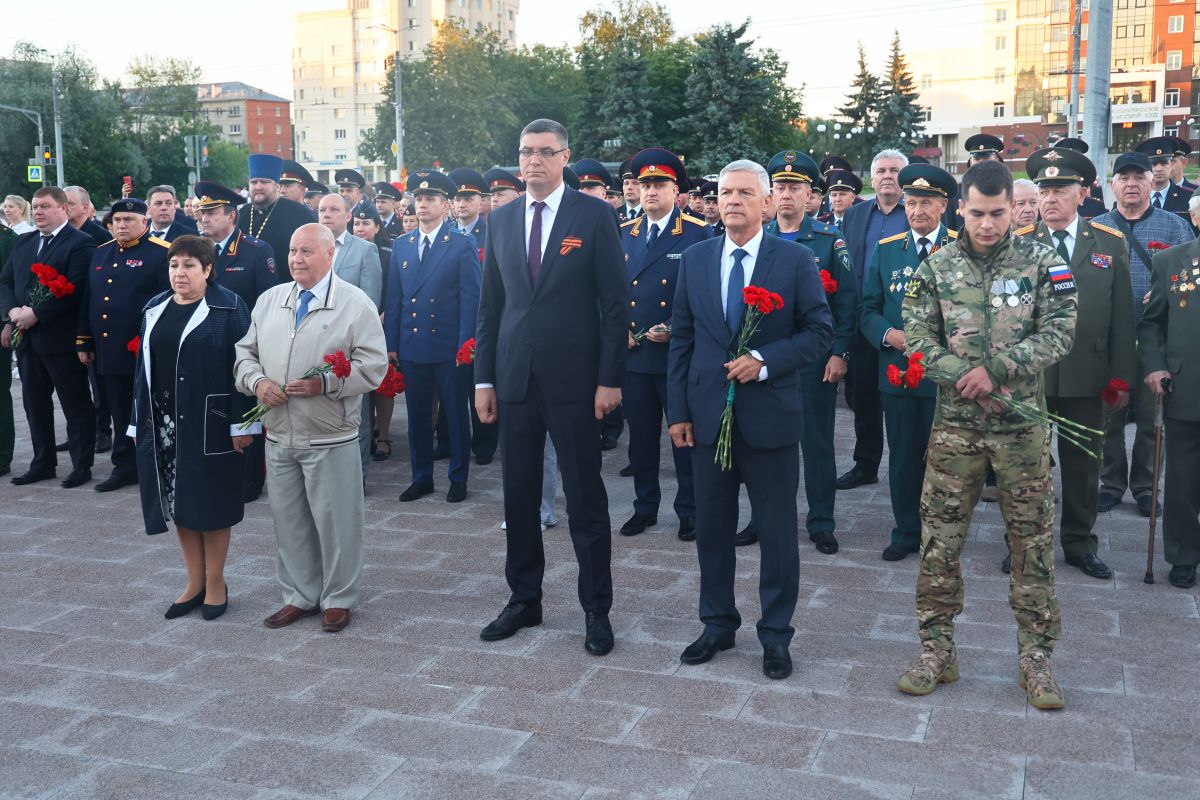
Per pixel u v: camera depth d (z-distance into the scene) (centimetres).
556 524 664
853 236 712
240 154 9381
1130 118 8250
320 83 10838
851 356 727
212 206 733
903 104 5594
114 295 756
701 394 446
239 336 518
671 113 5712
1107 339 543
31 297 775
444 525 669
